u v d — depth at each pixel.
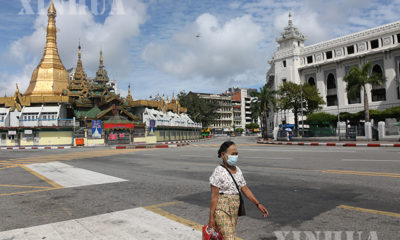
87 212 5.72
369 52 54.06
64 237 4.31
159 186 8.35
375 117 47.25
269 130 80.31
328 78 62.75
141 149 30.70
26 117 50.59
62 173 11.63
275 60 69.31
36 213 5.72
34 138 47.12
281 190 7.23
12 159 20.23
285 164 12.62
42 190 8.12
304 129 44.00
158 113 61.78
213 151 23.64
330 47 60.94
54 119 47.69
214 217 3.07
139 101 64.81
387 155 15.03
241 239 4.07
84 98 61.19
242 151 21.81
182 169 12.27
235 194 3.09
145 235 4.30
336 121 51.31
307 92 48.81
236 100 132.25
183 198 6.75
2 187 8.73
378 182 7.67
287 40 68.75
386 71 52.50
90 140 46.75
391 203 5.61
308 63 65.38
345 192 6.70
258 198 6.47
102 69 63.62
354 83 38.62
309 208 5.50
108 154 23.45
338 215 4.99
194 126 74.62
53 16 69.12
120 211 5.70
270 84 78.19
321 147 25.11
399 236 3.96
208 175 10.30
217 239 3.00
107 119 55.22
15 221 5.20
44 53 67.62
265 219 4.94
